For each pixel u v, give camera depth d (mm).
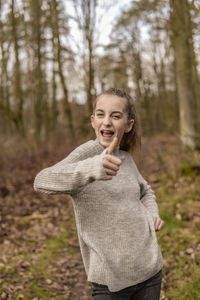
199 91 11391
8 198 6480
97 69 11133
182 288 3021
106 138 1569
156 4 6719
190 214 4969
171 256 3713
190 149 8062
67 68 12320
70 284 3451
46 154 9438
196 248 3852
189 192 5938
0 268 3652
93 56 8812
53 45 10953
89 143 1561
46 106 15930
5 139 11195
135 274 1475
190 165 6918
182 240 4105
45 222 5383
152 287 1537
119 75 13953
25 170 8141
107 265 1429
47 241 4625
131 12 9227
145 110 17188
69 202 6555
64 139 11984
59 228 5129
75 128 11438
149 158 8516
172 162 7410
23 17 12180
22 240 4598
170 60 13703
